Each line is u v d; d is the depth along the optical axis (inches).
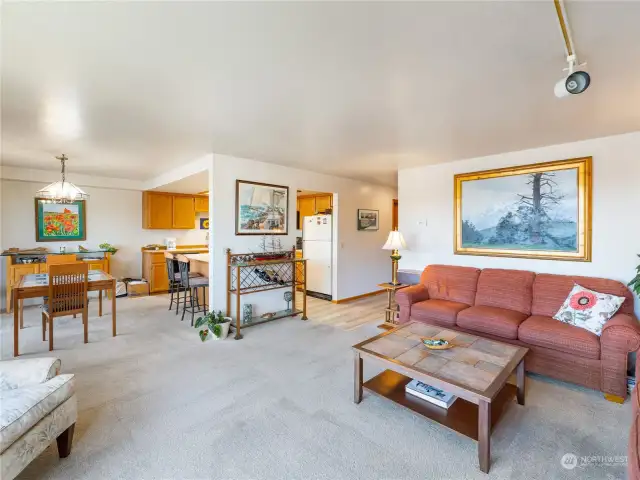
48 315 127.7
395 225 273.1
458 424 74.4
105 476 63.1
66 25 55.9
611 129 112.6
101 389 96.5
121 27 56.7
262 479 63.1
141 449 70.7
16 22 54.6
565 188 129.3
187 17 53.9
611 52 64.3
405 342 95.0
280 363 116.5
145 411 85.1
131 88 82.1
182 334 147.3
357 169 186.5
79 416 82.5
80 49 64.0
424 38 60.3
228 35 59.6
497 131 115.6
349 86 81.1
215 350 128.6
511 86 80.3
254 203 165.3
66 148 140.7
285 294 183.6
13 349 126.7
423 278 158.7
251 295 167.6
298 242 273.9
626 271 116.8
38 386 65.1
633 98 86.3
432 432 78.2
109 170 193.2
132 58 67.7
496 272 139.3
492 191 148.6
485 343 94.7
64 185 150.4
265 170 169.6
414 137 123.3
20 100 89.0
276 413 85.1
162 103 91.6
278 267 180.7
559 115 99.6
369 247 241.0
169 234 259.8
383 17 53.9
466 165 157.9
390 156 153.5
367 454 70.4
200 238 275.3
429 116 101.1
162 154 151.8
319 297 231.6
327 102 91.0
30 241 200.8
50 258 174.4
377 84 79.9
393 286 162.9
